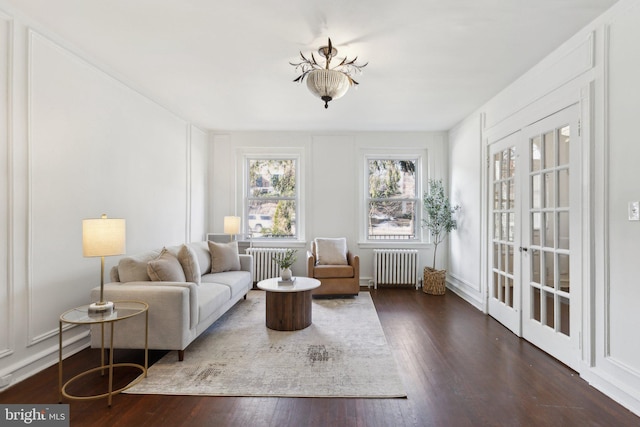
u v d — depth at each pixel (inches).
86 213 116.6
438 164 220.4
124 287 104.3
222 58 117.3
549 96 113.0
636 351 80.8
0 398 84.8
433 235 218.7
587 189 95.0
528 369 102.9
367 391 89.5
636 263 80.8
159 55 115.3
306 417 78.7
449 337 129.4
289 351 114.8
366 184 226.8
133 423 75.7
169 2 86.0
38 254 98.4
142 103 149.4
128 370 101.4
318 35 101.5
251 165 229.9
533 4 85.4
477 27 96.3
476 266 172.1
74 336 112.1
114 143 130.6
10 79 90.0
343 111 178.5
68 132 108.5
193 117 191.0
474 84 139.4
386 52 111.6
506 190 143.9
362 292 203.6
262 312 159.3
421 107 170.4
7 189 90.0
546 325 116.3
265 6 87.3
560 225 109.7
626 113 83.4
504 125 144.0
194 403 83.8
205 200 219.8
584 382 95.0
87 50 112.2
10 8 89.0
